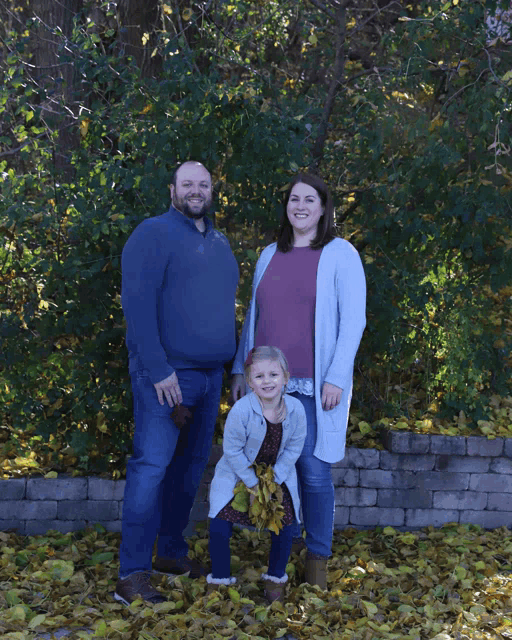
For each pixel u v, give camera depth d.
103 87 4.93
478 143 4.75
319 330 3.90
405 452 4.90
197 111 4.55
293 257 3.99
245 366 3.79
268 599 3.85
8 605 3.69
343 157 5.18
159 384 3.71
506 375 5.28
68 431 4.76
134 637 3.40
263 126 4.56
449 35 4.86
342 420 3.96
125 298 3.71
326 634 3.58
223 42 5.36
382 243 4.99
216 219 4.93
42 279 4.69
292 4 6.00
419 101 5.22
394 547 4.70
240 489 3.81
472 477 4.96
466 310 5.09
